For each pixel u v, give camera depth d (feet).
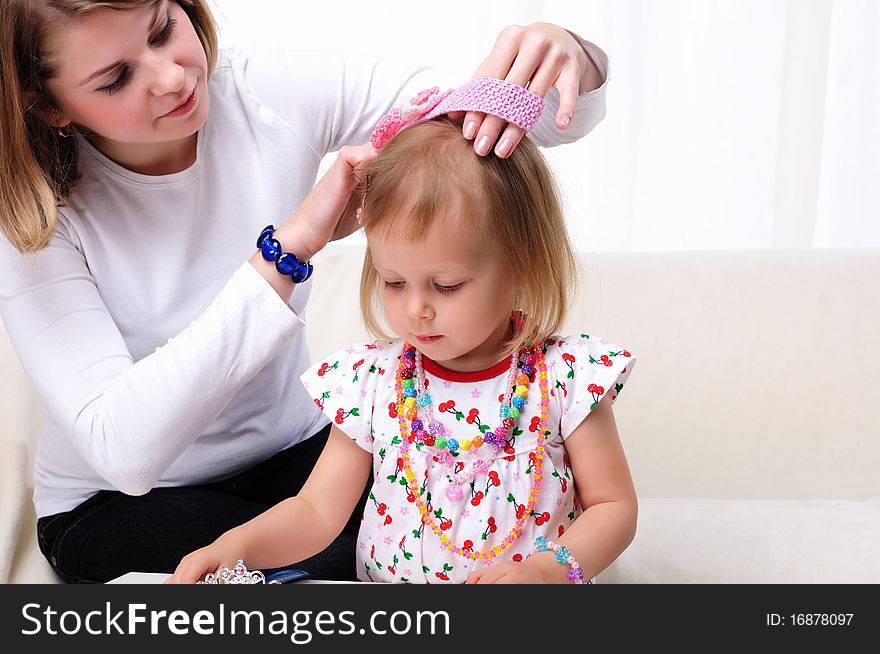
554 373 3.54
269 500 4.75
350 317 6.15
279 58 4.50
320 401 3.70
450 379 3.58
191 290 4.26
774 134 8.06
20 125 3.62
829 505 4.72
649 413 5.66
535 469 3.46
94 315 3.96
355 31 7.72
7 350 5.80
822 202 8.31
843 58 8.07
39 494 4.70
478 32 7.74
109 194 4.10
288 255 3.60
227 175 4.25
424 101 3.55
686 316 5.78
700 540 4.33
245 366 3.66
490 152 3.34
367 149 3.54
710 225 8.20
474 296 3.26
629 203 8.04
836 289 5.73
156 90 3.57
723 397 5.61
